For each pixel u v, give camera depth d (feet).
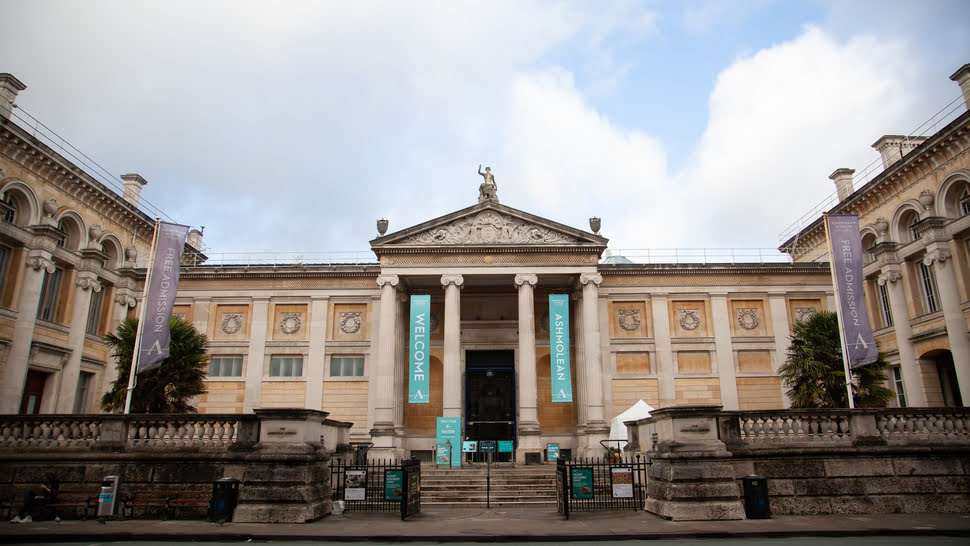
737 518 54.19
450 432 100.48
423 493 78.43
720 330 123.03
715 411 57.36
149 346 74.08
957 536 47.57
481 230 115.96
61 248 102.68
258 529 50.78
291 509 54.65
